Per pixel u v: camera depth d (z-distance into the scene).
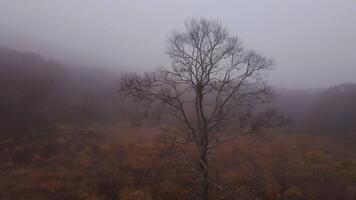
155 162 20.19
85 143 21.64
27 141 20.62
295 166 21.39
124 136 23.58
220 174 19.67
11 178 16.94
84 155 20.25
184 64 14.71
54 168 18.45
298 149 24.16
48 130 22.44
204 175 15.27
